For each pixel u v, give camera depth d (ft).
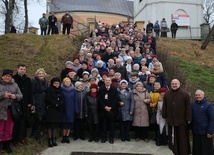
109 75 31.42
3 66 39.78
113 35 53.88
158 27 75.31
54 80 25.08
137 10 107.65
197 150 19.47
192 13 92.22
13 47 47.14
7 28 70.03
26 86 23.00
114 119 26.68
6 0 76.79
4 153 21.35
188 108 19.95
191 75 44.11
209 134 18.89
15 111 21.31
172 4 91.56
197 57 56.95
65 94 25.90
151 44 47.67
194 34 89.15
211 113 19.01
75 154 22.72
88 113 26.50
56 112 24.67
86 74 29.32
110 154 22.75
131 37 50.85
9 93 20.80
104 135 26.27
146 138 26.96
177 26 81.15
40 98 24.53
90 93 26.94
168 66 41.39
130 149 24.06
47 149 23.95
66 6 127.54
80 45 54.08
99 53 39.75
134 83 30.30
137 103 26.68
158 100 25.98
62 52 48.16
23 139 23.72
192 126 19.84
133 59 38.19
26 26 82.33
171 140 20.66
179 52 58.44
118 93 26.84
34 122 25.18
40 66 41.78
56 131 27.50
